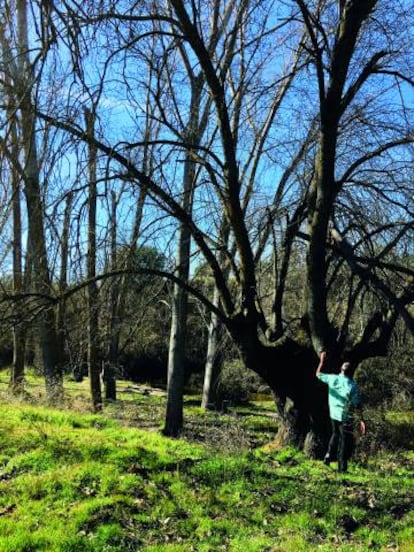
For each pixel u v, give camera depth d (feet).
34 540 17.80
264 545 18.15
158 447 27.40
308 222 32.78
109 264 25.61
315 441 30.89
